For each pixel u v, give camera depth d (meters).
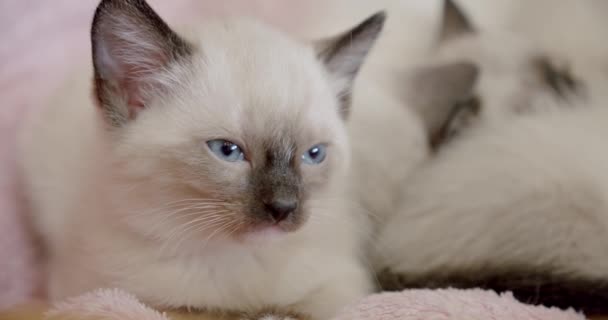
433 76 0.47
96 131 0.39
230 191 0.37
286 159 0.37
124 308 0.36
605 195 0.40
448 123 0.46
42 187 0.43
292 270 0.39
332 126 0.39
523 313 0.36
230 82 0.37
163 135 0.37
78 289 0.39
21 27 0.48
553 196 0.40
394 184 0.44
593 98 0.45
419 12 0.51
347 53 0.40
